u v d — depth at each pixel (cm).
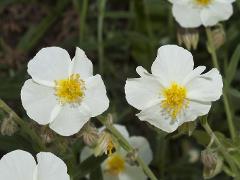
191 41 21
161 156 24
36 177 16
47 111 17
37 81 17
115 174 22
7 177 16
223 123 25
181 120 17
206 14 21
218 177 25
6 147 20
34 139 19
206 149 18
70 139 19
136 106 17
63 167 16
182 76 17
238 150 20
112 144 18
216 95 17
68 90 17
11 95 24
